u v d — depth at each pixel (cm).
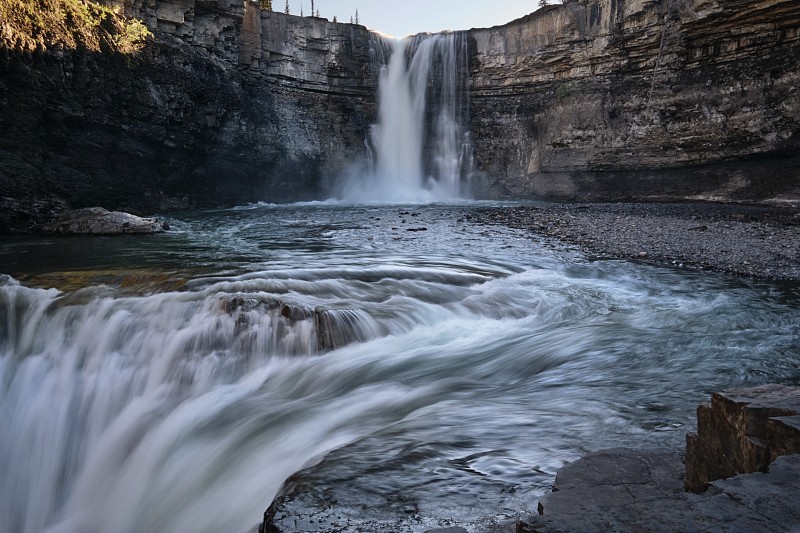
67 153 2092
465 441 418
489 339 792
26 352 830
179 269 1100
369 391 628
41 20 1902
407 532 285
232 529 449
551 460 379
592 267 1232
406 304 900
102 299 874
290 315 795
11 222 1811
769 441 232
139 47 2392
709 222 1894
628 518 186
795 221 1859
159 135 2498
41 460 718
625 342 731
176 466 575
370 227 1941
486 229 1877
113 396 756
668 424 449
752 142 2827
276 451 519
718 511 182
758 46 2820
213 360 770
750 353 673
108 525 587
